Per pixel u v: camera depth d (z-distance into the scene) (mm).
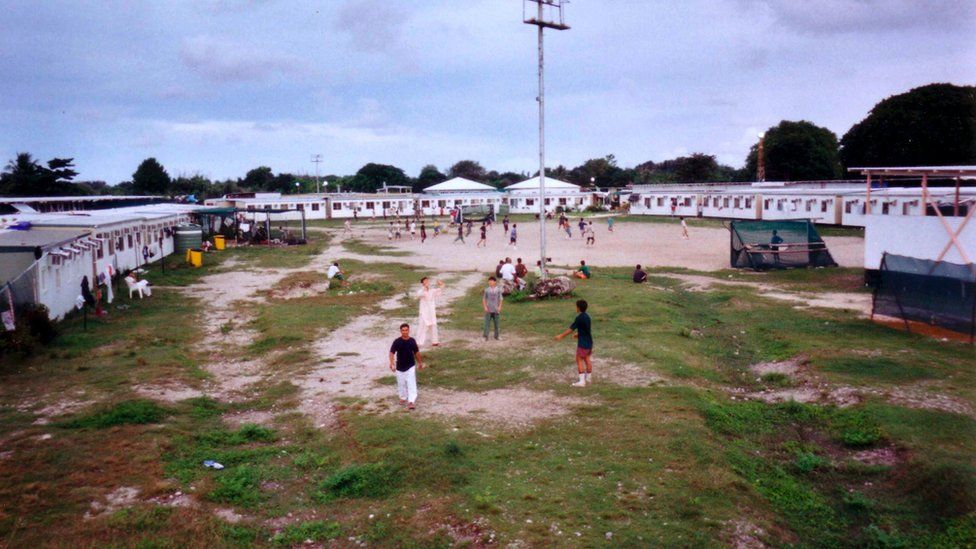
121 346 19062
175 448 11062
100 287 29625
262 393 14812
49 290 22281
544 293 25938
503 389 14219
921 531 8531
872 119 70188
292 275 35500
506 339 19078
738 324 21516
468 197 99688
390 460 10266
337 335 20531
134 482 9664
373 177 142875
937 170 23547
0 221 32656
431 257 43594
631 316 22156
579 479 9656
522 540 8031
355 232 68000
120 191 122625
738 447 11180
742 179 119562
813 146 86312
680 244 48906
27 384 14930
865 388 13523
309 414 13117
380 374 15867
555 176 151875
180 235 48719
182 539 8070
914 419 11555
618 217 81562
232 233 60094
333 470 10289
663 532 8195
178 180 126438
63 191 84188
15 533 8062
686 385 14383
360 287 30406
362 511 8930
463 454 10547
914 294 19156
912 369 14633
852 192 49938
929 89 67875
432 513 8727
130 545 7891
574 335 19203
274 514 8930
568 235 57000
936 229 24484
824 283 29672
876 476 10070
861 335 18688
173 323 22828
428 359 16906
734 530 8297
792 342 18156
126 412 12547
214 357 18406
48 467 10086
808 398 13750
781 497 9484
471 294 27938
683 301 26469
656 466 10023
